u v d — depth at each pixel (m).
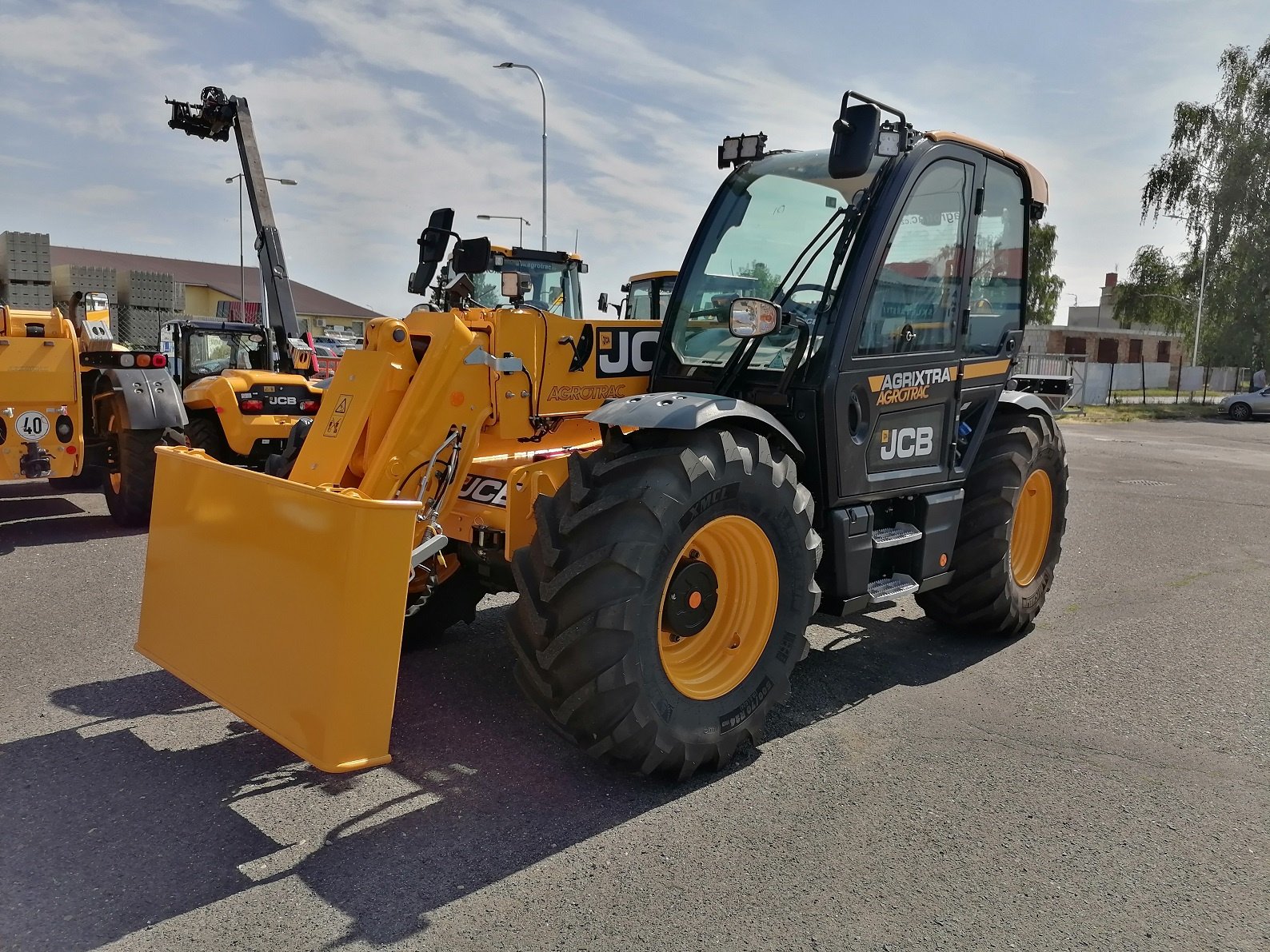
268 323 9.70
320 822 2.75
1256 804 3.02
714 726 3.02
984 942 2.26
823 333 3.47
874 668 4.23
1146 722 3.67
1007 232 4.43
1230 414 26.58
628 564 2.70
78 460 6.97
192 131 8.79
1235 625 5.04
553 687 2.81
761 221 3.82
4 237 11.30
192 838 2.65
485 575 3.77
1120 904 2.44
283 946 2.17
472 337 3.46
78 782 2.97
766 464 3.07
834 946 2.23
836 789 3.04
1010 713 3.73
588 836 2.70
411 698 3.70
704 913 2.34
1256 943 2.29
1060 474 4.89
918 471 3.94
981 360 4.25
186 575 3.17
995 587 4.40
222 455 8.20
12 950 2.13
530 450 3.86
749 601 3.21
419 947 2.18
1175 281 40.97
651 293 7.87
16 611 4.80
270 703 2.75
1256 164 34.16
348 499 2.53
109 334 7.82
